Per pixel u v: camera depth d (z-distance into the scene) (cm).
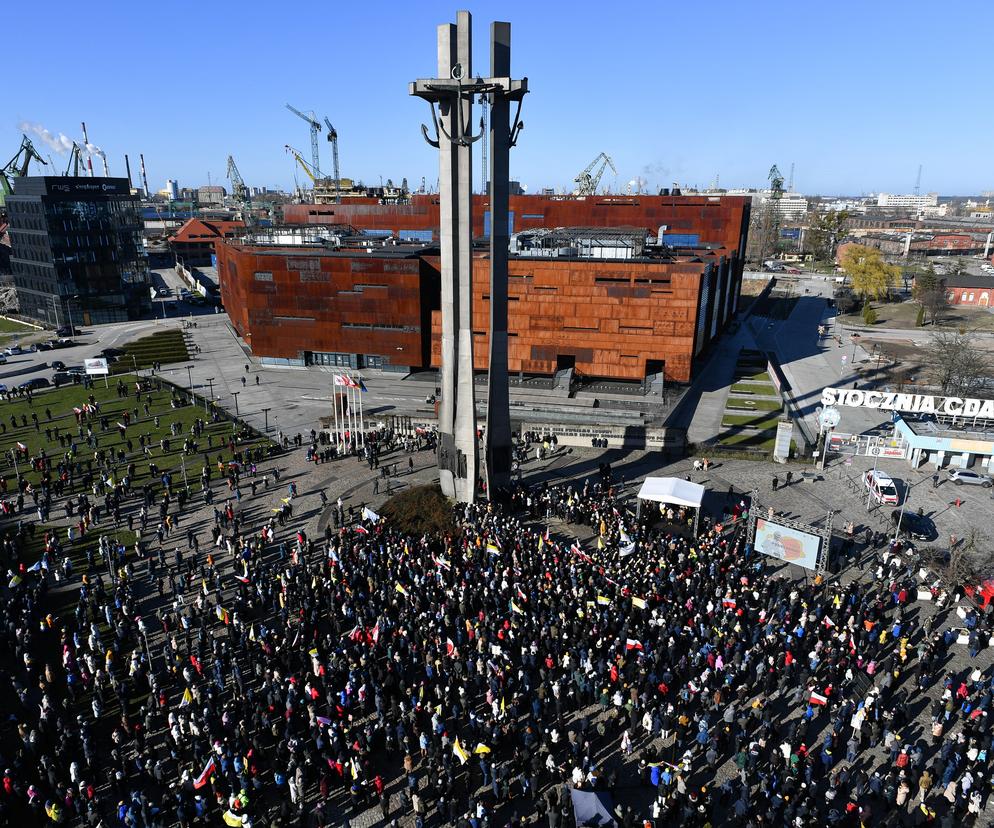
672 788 3031
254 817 2975
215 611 4519
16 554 5247
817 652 3753
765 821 2792
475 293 10294
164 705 3588
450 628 4134
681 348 9869
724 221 14925
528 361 10469
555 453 7562
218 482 6788
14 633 4144
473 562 4819
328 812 3077
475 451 5962
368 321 11181
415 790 2975
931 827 2861
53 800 3033
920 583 4766
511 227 16000
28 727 3419
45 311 15838
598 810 2705
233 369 11638
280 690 3581
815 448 7569
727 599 4212
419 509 5941
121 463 7294
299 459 7425
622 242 10294
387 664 3875
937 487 6550
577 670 3678
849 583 4869
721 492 6488
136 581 4959
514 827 2906
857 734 3322
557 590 4378
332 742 3225
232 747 3259
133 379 10969
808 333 14138
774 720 3541
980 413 6919
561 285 10012
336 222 16675
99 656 4059
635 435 7662
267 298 11425
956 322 15125
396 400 9706
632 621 4119
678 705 3541
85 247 15412
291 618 4412
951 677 3669
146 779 3212
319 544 5478
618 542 5134
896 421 7600
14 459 7188
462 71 5253
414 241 13538
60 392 10212
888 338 13550
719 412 9056
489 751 3125
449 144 5422
